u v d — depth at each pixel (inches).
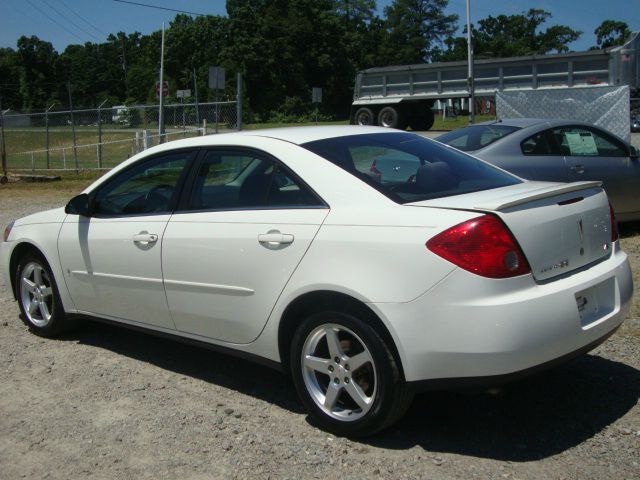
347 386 137.8
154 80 3508.9
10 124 1007.6
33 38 3978.8
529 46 4200.3
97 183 192.1
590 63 891.4
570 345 129.8
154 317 175.3
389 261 128.9
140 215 177.8
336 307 136.4
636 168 322.0
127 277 177.9
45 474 130.6
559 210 135.9
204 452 137.1
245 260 150.3
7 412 157.6
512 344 121.2
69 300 199.2
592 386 162.2
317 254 138.2
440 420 147.8
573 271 137.9
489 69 986.1
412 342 126.3
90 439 143.8
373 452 134.6
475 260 122.6
